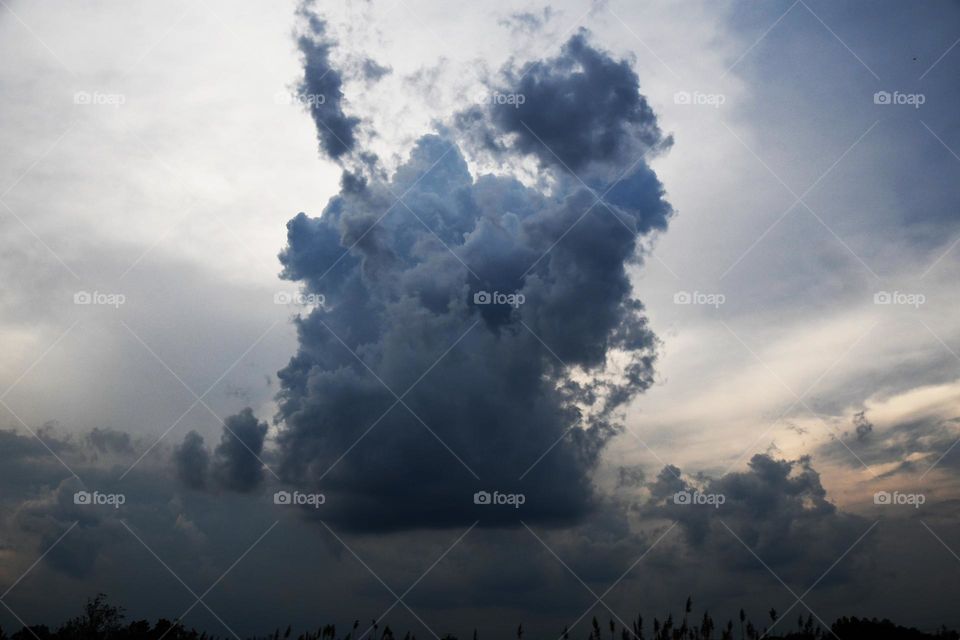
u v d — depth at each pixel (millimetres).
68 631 51375
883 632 48531
